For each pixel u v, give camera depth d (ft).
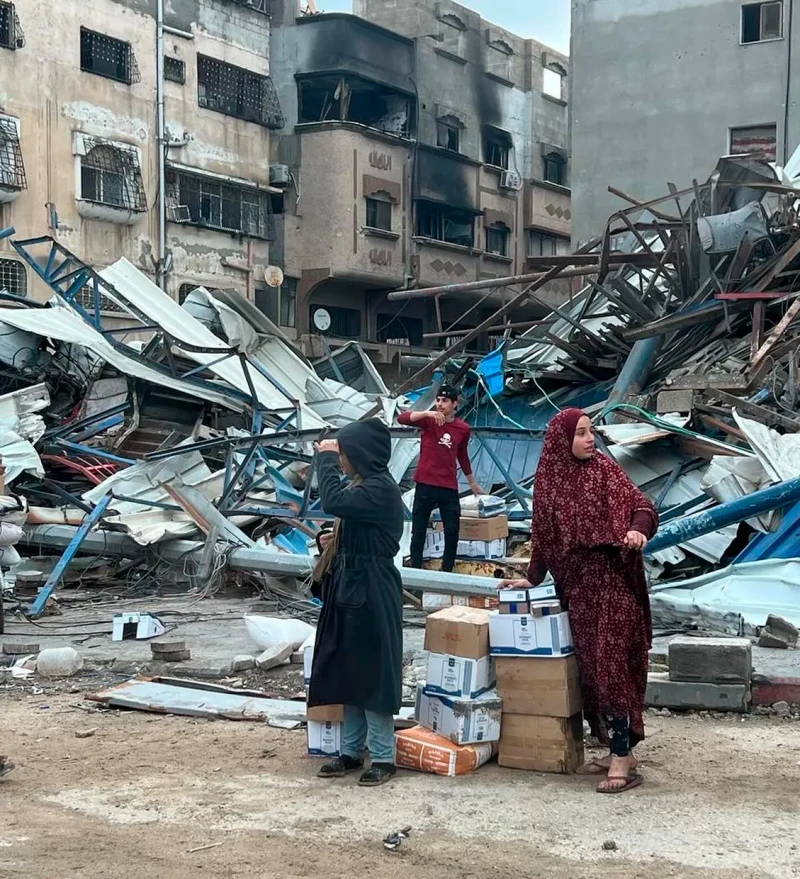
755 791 17.16
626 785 17.17
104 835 15.29
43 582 38.86
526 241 146.51
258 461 46.75
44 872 13.85
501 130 141.38
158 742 20.33
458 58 134.62
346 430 18.03
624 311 55.47
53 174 94.53
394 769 18.06
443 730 18.40
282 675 25.68
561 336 61.11
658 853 14.46
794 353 44.98
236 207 112.16
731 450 39.37
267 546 39.78
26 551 41.91
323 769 18.02
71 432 51.62
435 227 131.75
